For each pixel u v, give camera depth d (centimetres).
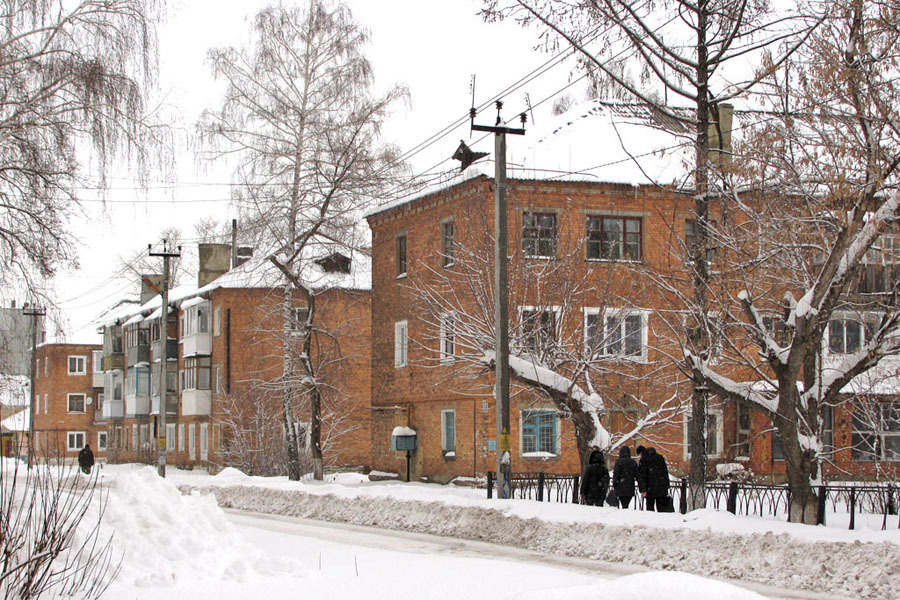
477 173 3512
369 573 1392
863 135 1675
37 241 1984
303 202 3906
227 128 3966
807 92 1683
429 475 3900
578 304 2748
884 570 1362
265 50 3978
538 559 1728
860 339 3041
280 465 4494
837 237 1656
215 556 1322
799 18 1731
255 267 4147
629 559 1681
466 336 2631
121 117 2002
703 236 1938
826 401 1817
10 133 1938
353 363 5362
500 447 2233
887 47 1598
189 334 6059
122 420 7856
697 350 1914
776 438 3656
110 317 8100
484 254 2806
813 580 1420
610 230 3519
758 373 1855
